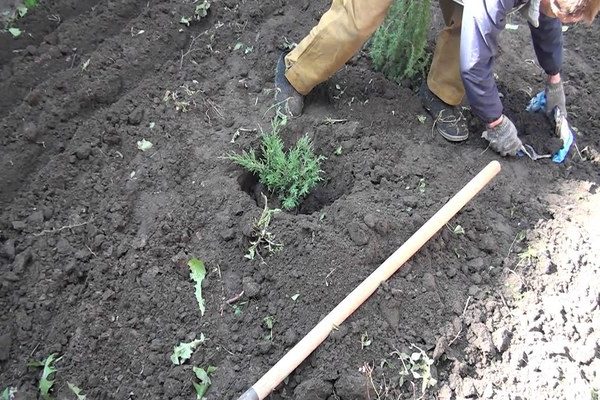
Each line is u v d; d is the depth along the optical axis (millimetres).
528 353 2467
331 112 3244
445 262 2705
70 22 3414
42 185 2846
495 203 2965
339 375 2326
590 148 3260
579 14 2293
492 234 2822
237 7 3625
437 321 2514
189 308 2518
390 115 3230
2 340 2395
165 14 3523
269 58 3404
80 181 2877
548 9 2400
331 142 3072
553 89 3236
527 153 3162
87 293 2537
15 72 3188
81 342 2402
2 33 3314
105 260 2625
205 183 2869
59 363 2365
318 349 2381
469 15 2492
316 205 3002
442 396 2357
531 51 3742
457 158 3133
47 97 3121
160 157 2967
